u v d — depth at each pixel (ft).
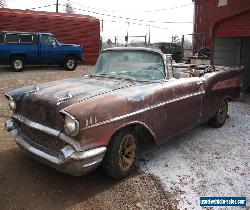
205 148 18.63
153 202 12.77
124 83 15.90
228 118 25.99
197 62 51.21
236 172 15.53
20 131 14.83
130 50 17.81
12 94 15.15
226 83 22.48
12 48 49.75
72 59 55.93
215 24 35.70
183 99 17.30
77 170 12.21
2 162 15.79
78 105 12.26
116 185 13.96
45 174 14.71
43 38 52.37
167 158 16.98
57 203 12.55
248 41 39.58
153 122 15.25
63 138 12.19
